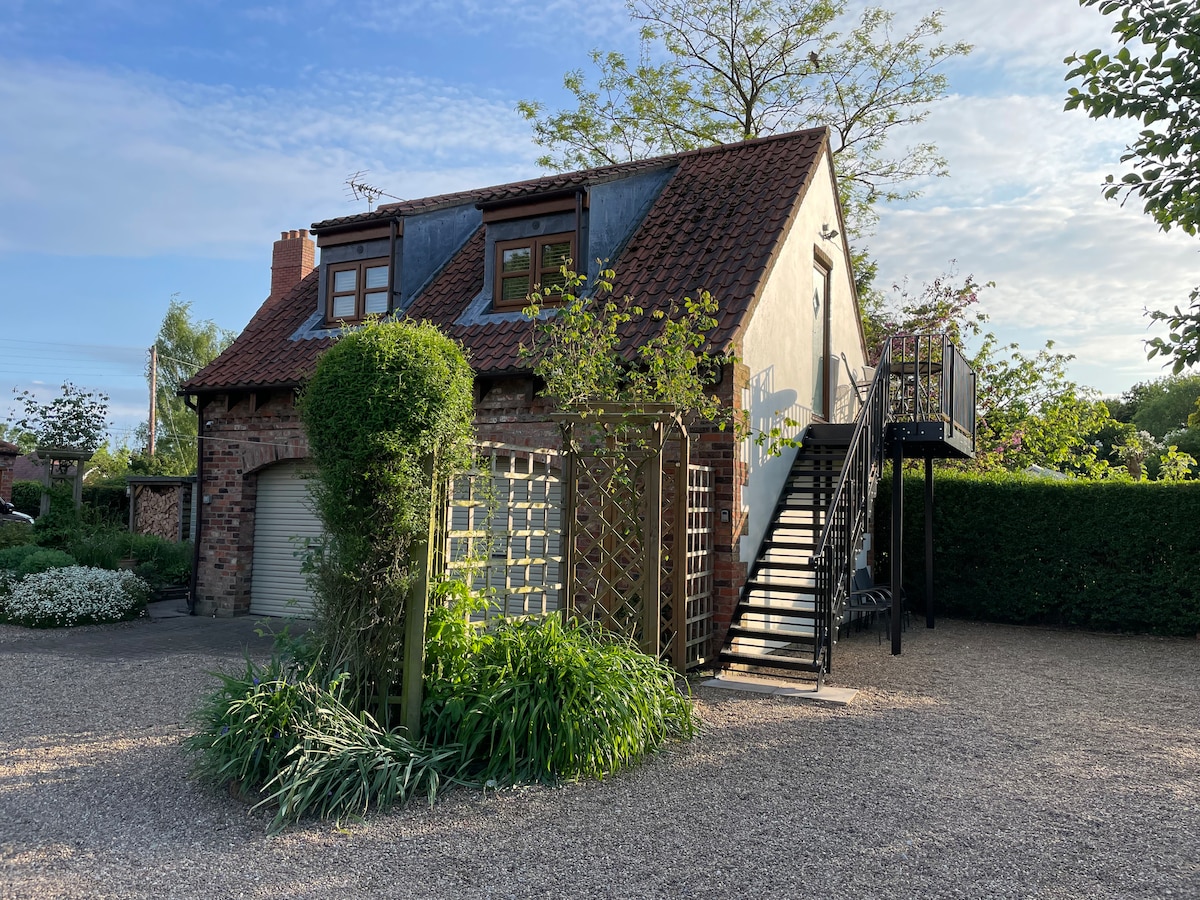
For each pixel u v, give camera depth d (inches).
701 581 343.0
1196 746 240.8
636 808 182.9
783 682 322.3
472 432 220.8
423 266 506.3
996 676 342.3
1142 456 739.4
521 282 453.7
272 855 156.3
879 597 462.3
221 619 470.6
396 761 188.9
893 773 211.0
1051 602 485.7
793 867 154.2
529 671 212.2
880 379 400.8
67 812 175.9
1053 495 490.3
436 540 211.5
